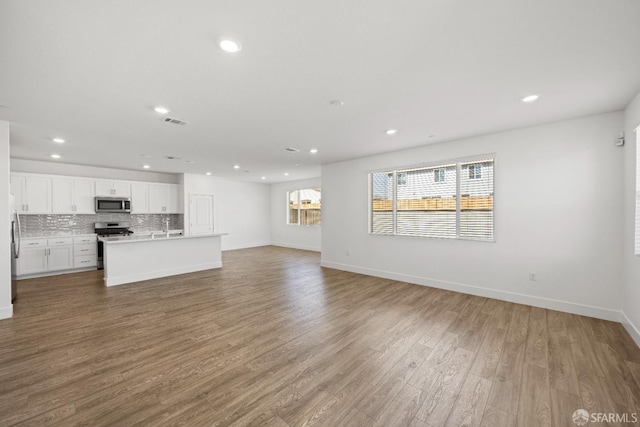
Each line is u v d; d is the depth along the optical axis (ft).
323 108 9.61
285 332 9.41
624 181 9.77
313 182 28.73
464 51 6.25
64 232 19.80
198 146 14.90
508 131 12.26
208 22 5.23
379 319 10.54
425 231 15.34
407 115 10.34
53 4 4.67
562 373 6.97
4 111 9.67
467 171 13.75
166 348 8.30
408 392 6.28
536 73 7.25
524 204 11.95
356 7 4.86
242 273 18.56
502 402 5.94
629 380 6.65
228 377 6.84
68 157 17.60
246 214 31.24
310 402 5.94
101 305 12.16
